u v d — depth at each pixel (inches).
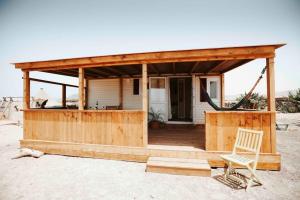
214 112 173.0
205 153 172.9
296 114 652.1
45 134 219.5
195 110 325.7
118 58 190.5
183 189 133.3
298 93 745.0
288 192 127.0
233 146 170.7
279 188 132.7
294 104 738.2
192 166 157.5
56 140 215.3
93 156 200.8
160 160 171.6
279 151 230.2
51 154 215.3
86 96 368.2
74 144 207.0
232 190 131.3
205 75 321.4
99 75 347.3
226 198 120.7
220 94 316.8
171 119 344.5
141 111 188.9
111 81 359.6
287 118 568.4
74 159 199.0
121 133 194.4
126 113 193.2
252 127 167.3
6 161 197.0
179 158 176.1
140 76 344.5
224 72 312.0
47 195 126.3
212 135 173.5
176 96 403.2
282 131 386.3
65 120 212.8
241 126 169.5
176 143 203.5
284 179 146.9
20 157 208.2
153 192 129.5
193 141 211.9
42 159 200.7
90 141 203.8
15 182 146.8
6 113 759.7
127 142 192.4
